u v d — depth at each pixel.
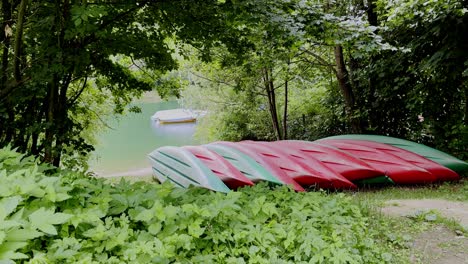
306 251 2.58
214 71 11.40
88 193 2.88
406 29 7.40
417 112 7.61
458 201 4.76
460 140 7.04
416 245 3.28
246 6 4.54
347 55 9.07
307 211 3.39
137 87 6.96
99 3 4.53
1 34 4.67
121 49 5.73
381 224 3.66
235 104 13.08
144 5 5.24
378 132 8.52
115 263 2.06
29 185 2.19
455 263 2.96
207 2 4.93
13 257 1.54
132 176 9.55
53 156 4.94
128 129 24.14
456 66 6.55
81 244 2.12
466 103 7.03
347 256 2.58
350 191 5.81
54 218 1.87
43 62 4.30
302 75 10.79
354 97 8.77
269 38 5.13
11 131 5.09
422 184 5.89
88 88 7.60
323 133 11.11
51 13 4.50
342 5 8.36
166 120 25.59
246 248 2.56
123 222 2.41
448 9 6.30
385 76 7.84
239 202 3.31
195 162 6.19
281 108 13.22
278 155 6.39
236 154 6.50
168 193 3.14
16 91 4.36
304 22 4.93
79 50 4.47
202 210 2.59
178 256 2.28
